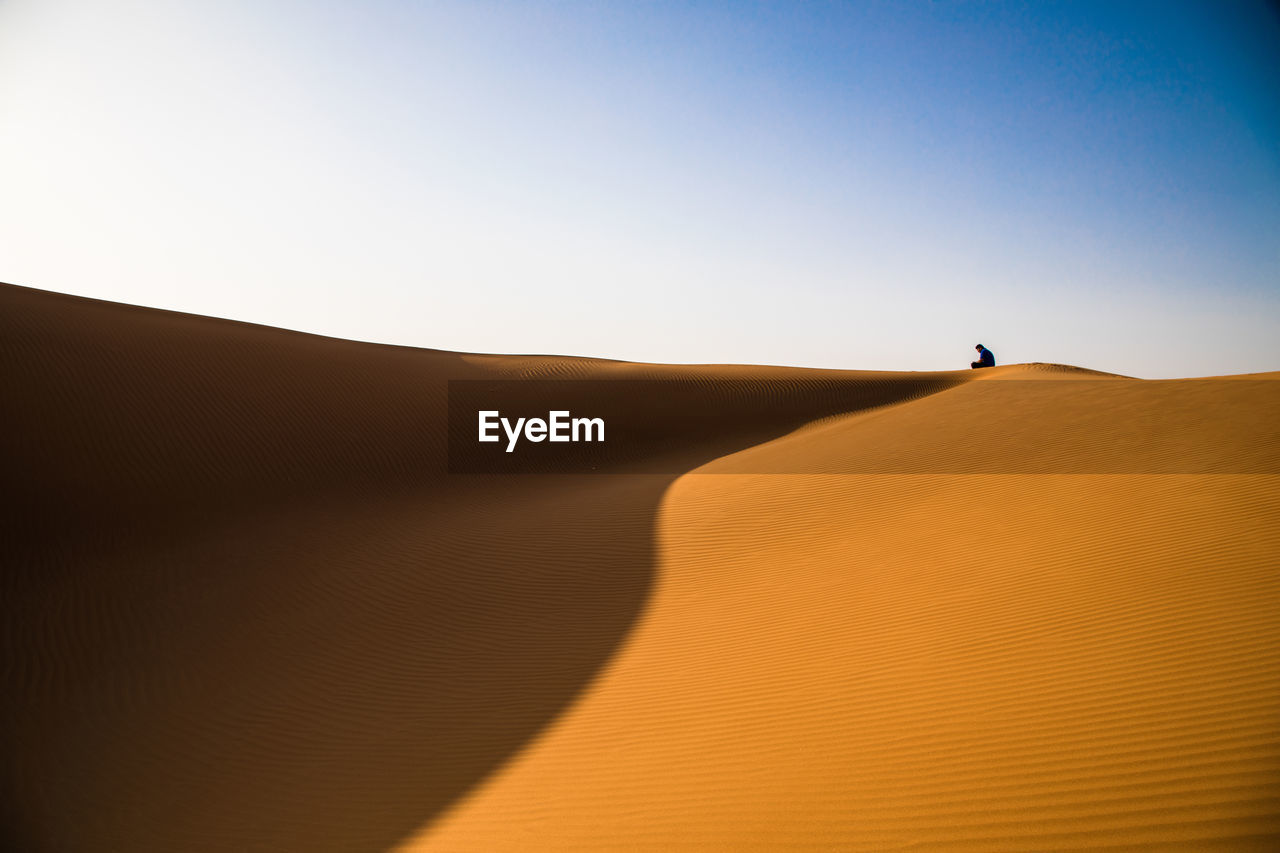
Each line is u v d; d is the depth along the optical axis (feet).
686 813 17.69
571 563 44.60
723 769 19.57
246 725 31.86
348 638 39.70
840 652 25.62
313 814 23.39
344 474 75.61
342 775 25.96
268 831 22.91
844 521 40.57
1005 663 22.04
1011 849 14.12
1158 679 19.39
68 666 39.37
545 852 17.17
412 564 49.21
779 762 19.26
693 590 36.83
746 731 21.53
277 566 52.80
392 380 98.63
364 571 49.29
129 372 80.43
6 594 49.14
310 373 92.84
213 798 26.37
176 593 48.75
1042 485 38.14
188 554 55.98
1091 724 17.93
